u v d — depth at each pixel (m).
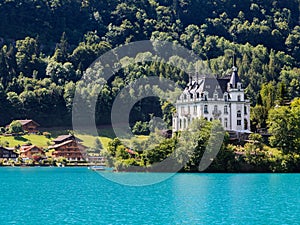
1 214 159.88
